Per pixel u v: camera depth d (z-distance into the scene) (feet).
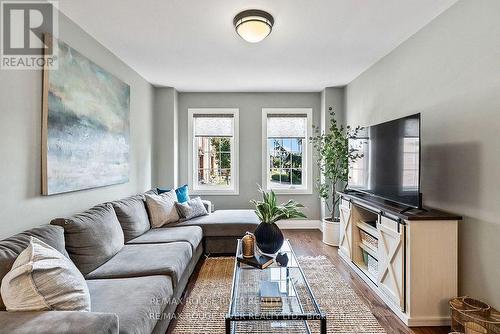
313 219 16.52
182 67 11.93
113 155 9.96
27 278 4.01
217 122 16.60
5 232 5.64
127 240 8.89
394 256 7.38
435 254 6.80
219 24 8.19
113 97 9.94
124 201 9.59
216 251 11.44
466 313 6.06
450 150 7.41
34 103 6.36
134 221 9.31
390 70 10.44
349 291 8.54
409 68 9.26
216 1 7.02
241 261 6.98
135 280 6.02
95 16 7.68
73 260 6.22
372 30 8.71
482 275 6.43
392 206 8.13
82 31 8.38
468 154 6.84
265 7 7.32
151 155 14.65
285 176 16.67
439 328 6.69
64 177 7.20
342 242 11.48
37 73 6.46
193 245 9.21
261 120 16.46
